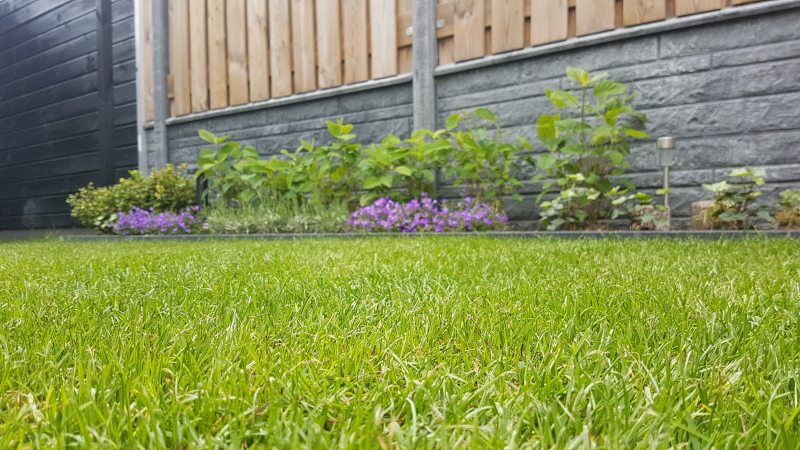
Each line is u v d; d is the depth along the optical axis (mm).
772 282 1626
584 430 562
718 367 830
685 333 1016
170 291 1633
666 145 4082
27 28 8547
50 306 1408
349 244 3592
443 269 2064
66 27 8031
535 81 4941
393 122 5785
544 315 1227
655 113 4383
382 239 4039
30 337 1079
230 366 823
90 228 7344
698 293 1465
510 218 5152
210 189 6766
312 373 799
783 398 730
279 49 6535
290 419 625
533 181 4703
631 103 4477
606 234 3787
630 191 4535
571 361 833
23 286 1845
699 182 4207
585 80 4230
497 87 5141
